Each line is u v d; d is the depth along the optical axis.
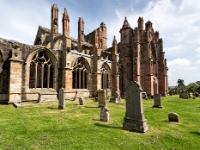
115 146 5.45
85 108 13.49
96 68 23.84
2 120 8.46
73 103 16.41
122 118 9.96
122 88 32.00
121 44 34.03
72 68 20.30
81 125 7.97
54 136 6.24
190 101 21.28
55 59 19.02
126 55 32.59
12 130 6.80
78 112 11.59
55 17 26.47
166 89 36.31
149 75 29.53
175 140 6.25
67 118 9.51
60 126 7.70
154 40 35.06
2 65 14.27
